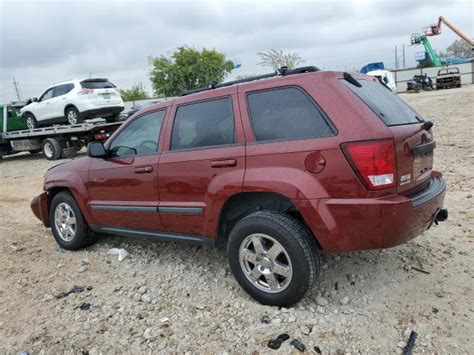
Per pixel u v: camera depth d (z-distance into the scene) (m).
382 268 3.90
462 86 39.34
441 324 3.05
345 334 3.02
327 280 3.76
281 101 3.32
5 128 17.52
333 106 3.07
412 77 45.19
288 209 3.47
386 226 2.93
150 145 4.19
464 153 8.45
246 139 3.43
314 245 3.27
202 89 4.01
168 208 3.94
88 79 15.05
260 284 3.46
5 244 5.50
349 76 3.37
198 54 49.69
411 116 3.61
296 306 3.40
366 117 2.99
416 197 3.18
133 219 4.34
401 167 3.02
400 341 2.91
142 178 4.16
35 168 13.81
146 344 3.11
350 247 3.05
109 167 4.49
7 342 3.27
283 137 3.25
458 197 5.83
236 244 3.48
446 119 13.32
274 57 29.62
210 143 3.67
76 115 14.88
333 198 3.01
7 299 3.96
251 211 3.66
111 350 3.08
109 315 3.54
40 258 4.96
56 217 5.22
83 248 5.15
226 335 3.14
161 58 49.25
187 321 3.35
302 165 3.11
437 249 4.25
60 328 3.40
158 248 4.90
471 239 4.44
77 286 4.14
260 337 3.07
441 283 3.61
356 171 2.93
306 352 2.88
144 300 3.74
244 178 3.34
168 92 49.56
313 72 3.29
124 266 4.52
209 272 4.16
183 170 3.79
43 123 16.25
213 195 3.55
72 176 4.90
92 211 4.75
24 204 8.12
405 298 3.42
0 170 14.33
